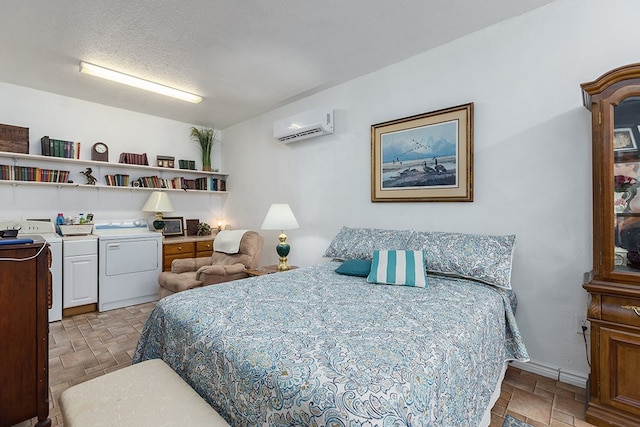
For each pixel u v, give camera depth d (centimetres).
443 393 103
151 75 303
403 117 276
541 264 207
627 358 151
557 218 202
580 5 192
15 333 148
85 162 370
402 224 278
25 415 150
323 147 346
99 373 211
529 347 213
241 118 448
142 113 429
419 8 205
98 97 370
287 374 95
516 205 217
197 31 230
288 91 345
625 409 151
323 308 154
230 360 112
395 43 248
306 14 210
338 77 310
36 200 354
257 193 437
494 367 158
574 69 195
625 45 180
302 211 371
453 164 244
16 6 200
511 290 213
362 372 93
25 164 347
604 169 159
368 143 303
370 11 207
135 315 329
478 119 233
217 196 505
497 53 223
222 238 378
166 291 336
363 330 126
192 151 480
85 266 332
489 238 212
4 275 145
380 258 219
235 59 272
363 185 308
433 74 256
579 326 195
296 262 378
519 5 203
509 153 219
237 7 202
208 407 108
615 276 156
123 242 359
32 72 302
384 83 289
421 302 163
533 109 210
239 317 141
